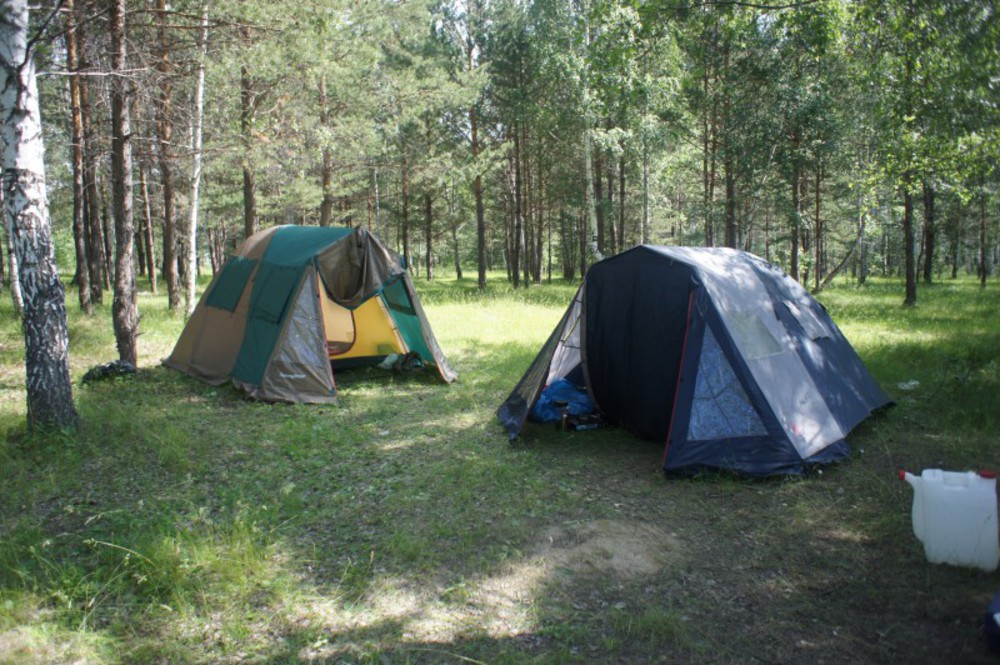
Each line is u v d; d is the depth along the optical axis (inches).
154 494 200.4
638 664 120.8
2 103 223.9
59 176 717.9
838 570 153.7
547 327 546.6
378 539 173.0
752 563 158.2
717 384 220.4
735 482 208.2
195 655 123.6
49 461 220.4
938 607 135.9
